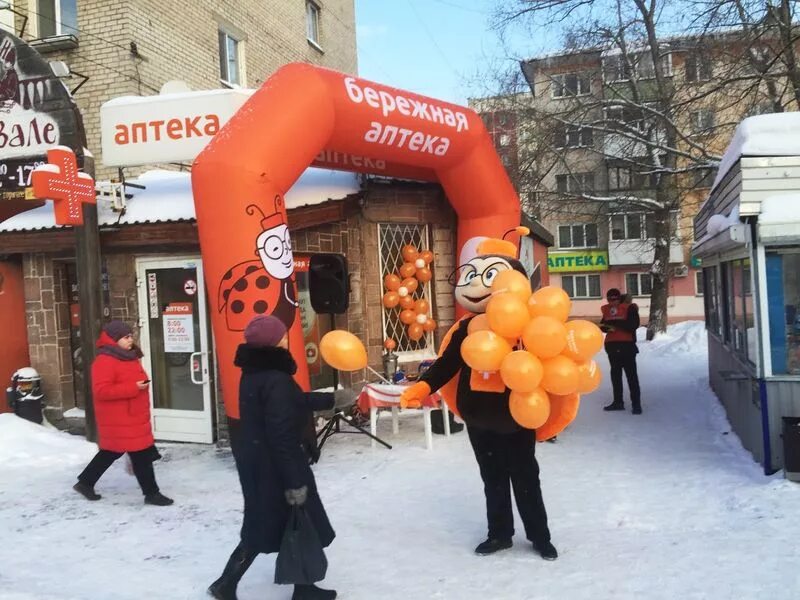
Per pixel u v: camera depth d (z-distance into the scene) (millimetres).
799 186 5285
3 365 8219
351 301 8578
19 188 7766
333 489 5723
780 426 5422
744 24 10578
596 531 4578
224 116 6949
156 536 4777
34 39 10859
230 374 6145
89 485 5598
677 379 11227
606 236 31078
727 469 5812
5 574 4160
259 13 14648
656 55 14812
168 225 7320
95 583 3992
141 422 5441
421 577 3938
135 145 7109
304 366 6434
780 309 5438
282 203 6340
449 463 6352
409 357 9023
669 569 3869
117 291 7812
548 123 15906
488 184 8156
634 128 15453
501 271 4301
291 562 3367
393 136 7148
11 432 7406
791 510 4617
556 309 3979
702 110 13656
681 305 30781
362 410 7168
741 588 3568
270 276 6129
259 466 3436
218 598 3633
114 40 10617
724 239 5816
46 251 7945
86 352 7398
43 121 7621
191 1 12180
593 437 7320
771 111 12328
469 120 7863
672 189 17141
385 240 9047
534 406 3855
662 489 5398
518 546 4383
